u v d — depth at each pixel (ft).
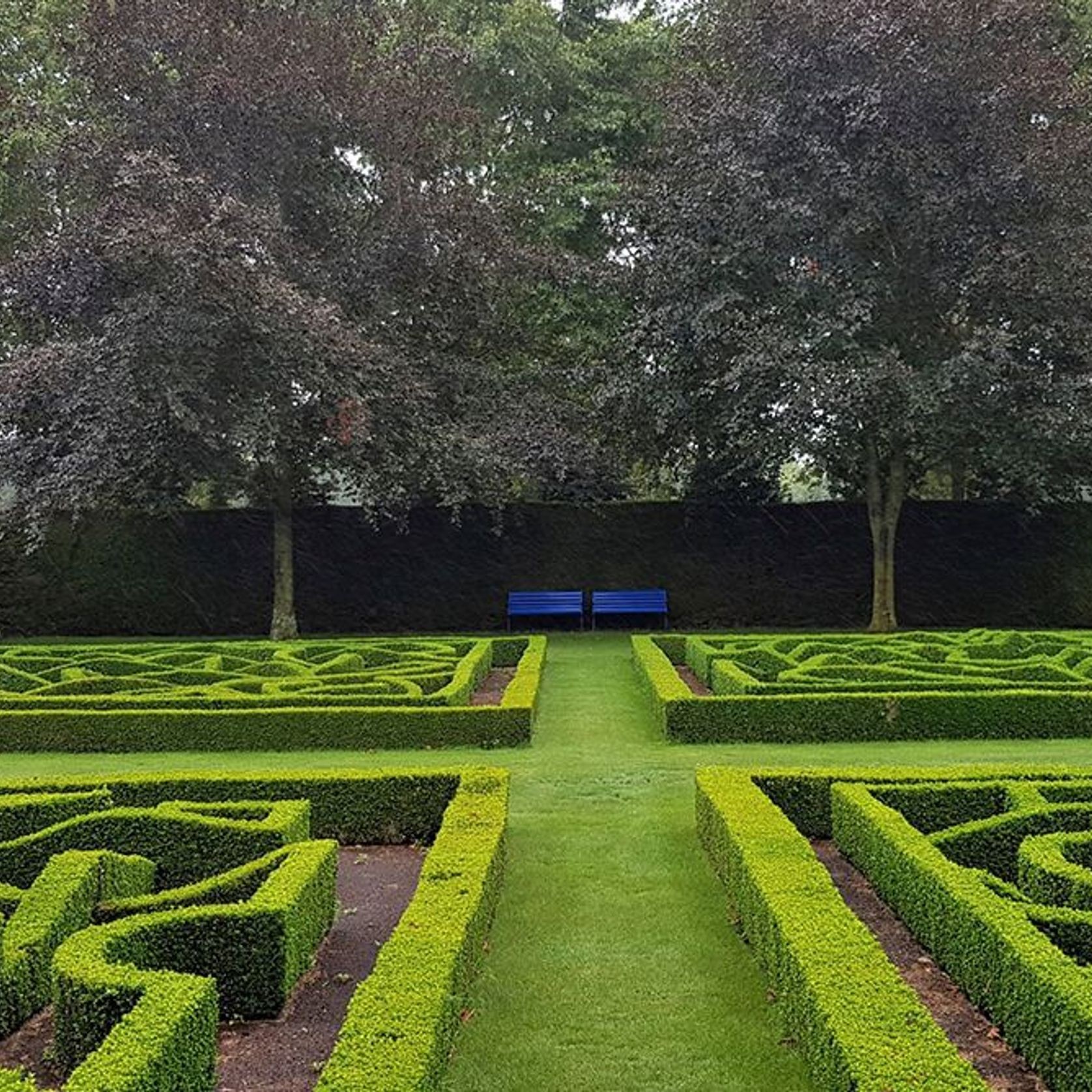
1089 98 52.80
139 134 52.13
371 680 32.76
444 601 63.26
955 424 50.08
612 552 63.26
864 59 50.01
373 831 20.42
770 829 16.08
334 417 50.44
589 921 15.75
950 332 54.49
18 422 50.24
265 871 14.96
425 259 54.75
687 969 13.94
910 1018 9.89
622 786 23.82
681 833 20.13
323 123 53.36
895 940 14.89
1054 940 12.37
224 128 52.08
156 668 38.17
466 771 20.36
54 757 27.91
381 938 15.56
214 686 32.32
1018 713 28.78
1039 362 52.85
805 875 14.06
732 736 28.78
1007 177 48.57
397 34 60.70
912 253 52.80
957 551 62.34
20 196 60.23
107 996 10.82
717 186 52.03
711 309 51.65
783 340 49.83
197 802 20.11
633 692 38.27
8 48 60.80
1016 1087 10.77
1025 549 62.03
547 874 17.89
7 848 16.89
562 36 67.05
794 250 52.11
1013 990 11.41
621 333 58.03
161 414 48.62
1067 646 38.65
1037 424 49.52
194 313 47.24
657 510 63.31
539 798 22.82
